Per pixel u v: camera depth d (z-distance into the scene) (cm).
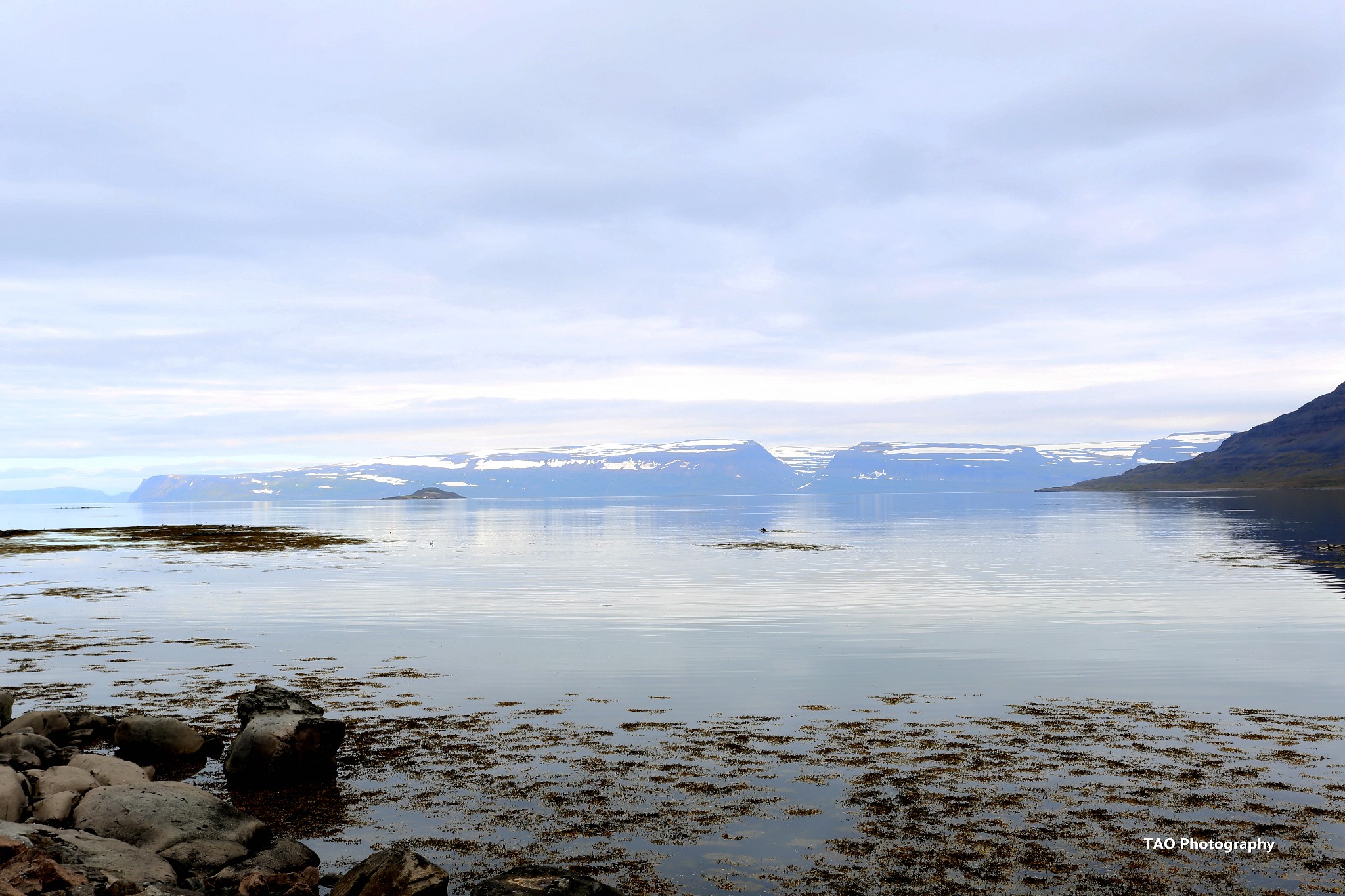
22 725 1519
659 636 2727
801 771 1351
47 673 2136
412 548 7806
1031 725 1616
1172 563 5450
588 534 10438
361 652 2450
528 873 910
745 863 1020
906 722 1648
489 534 10938
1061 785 1270
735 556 6412
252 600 3738
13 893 839
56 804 1121
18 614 3269
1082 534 8956
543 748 1482
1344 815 1139
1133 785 1266
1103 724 1622
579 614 3244
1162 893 931
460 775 1343
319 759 1331
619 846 1071
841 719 1672
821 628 2889
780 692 1923
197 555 6738
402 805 1223
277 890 953
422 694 1906
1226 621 2966
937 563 5594
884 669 2181
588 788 1278
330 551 7406
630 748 1483
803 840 1084
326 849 1080
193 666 2234
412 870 912
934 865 1008
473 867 1018
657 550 7225
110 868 940
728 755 1438
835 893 941
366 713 1738
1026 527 10850
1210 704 1784
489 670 2189
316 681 2045
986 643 2572
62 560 6203
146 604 3578
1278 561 5406
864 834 1101
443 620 3089
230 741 1554
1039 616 3130
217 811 1124
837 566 5453
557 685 2006
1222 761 1376
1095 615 3148
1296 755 1407
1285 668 2162
